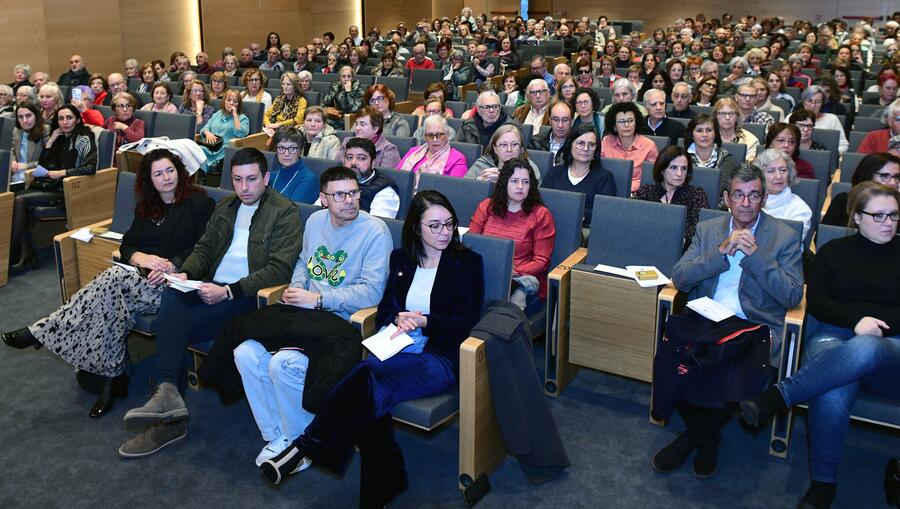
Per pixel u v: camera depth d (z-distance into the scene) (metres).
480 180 3.72
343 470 2.48
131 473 2.75
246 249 3.25
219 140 6.30
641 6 21.69
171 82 8.97
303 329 2.69
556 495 2.58
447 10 22.64
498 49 12.66
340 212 2.88
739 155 4.45
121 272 3.14
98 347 3.11
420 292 2.75
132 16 12.47
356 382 2.44
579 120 5.39
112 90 8.15
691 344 2.60
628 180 4.05
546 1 22.91
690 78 8.77
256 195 3.18
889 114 4.51
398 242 3.06
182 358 2.97
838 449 2.43
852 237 2.79
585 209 3.94
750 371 2.57
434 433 3.03
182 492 2.63
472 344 2.44
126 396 3.31
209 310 3.03
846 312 2.63
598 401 3.22
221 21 14.38
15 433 3.02
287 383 2.64
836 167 5.14
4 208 4.61
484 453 2.60
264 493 2.63
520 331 2.53
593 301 3.08
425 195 2.69
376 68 11.03
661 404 2.66
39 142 5.47
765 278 2.74
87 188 5.10
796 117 4.77
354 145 3.82
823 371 2.43
